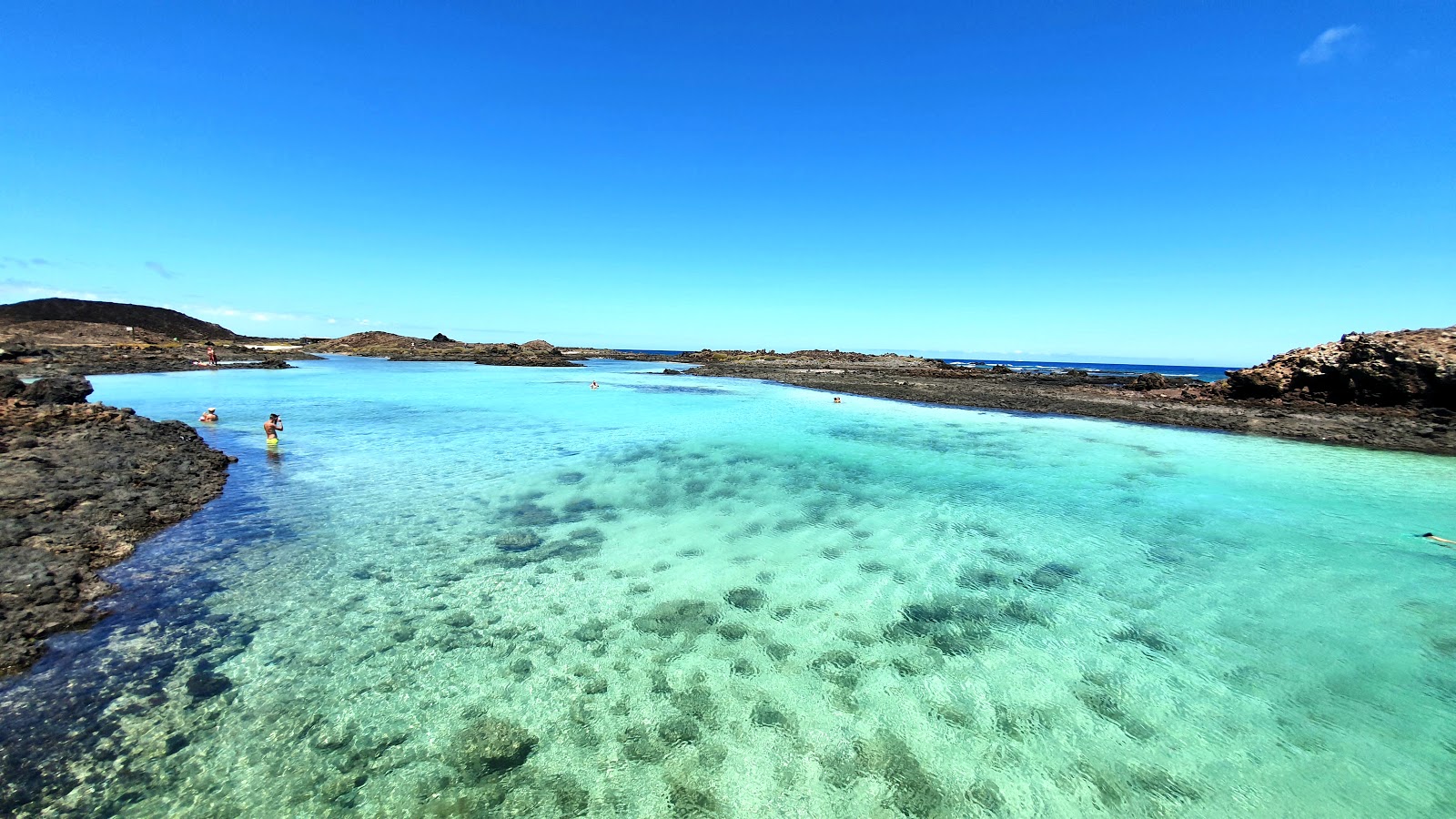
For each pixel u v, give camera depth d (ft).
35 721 14.79
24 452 34.88
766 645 19.54
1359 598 22.67
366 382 114.52
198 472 37.24
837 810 12.80
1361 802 12.82
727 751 14.61
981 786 13.43
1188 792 13.17
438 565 25.72
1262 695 16.63
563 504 34.88
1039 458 47.85
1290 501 35.60
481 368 169.48
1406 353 66.85
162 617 20.30
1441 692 16.71
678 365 207.62
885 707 16.29
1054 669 18.08
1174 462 46.06
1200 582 24.20
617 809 12.76
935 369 165.68
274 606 21.54
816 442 54.49
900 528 31.01
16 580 20.94
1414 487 38.73
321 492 35.94
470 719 15.67
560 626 20.68
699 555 27.27
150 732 14.67
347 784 13.33
